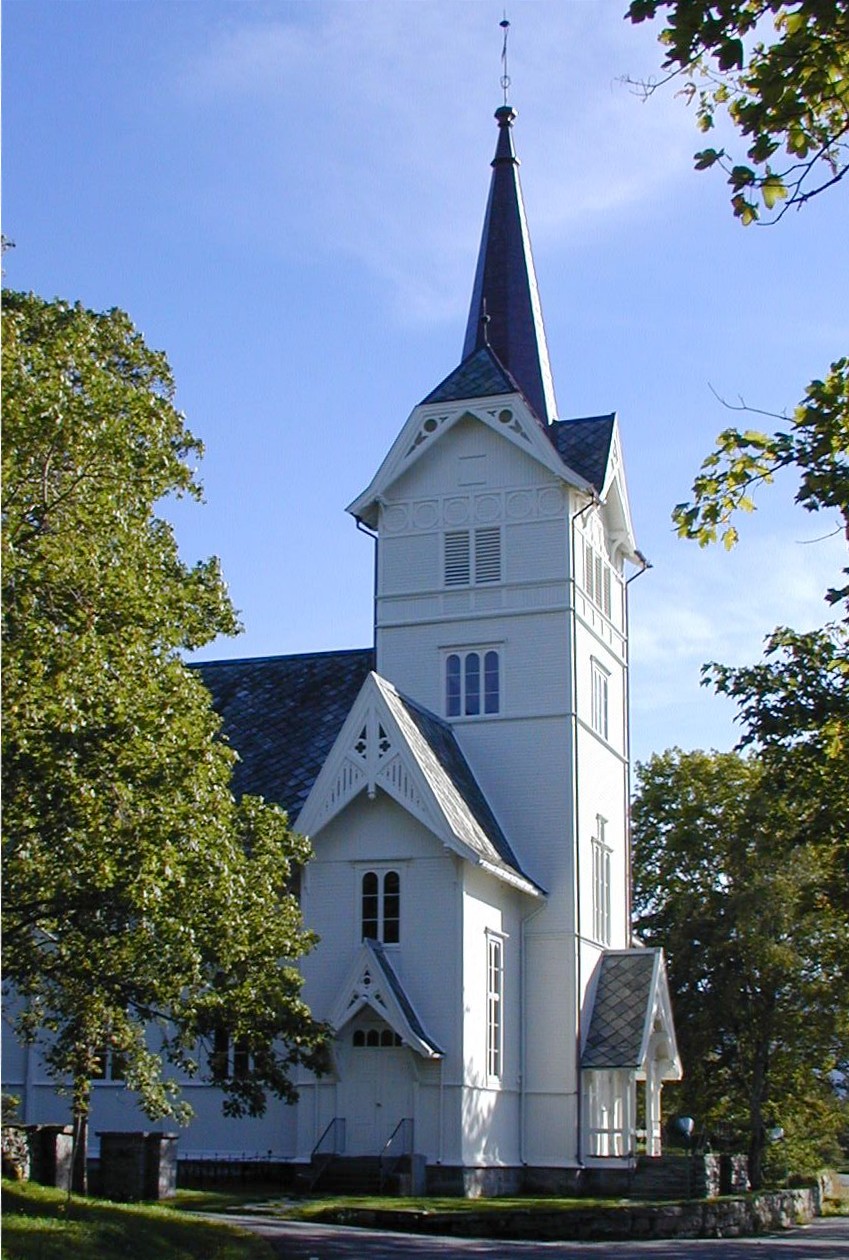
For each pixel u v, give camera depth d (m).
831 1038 60.09
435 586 49.16
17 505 23.75
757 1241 37.34
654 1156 44.28
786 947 58.31
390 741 42.38
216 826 25.66
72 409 24.17
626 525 53.00
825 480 18.11
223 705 50.72
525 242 54.62
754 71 15.22
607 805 50.56
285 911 30.66
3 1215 24.56
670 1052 49.41
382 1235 31.70
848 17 14.09
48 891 24.80
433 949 41.56
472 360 50.16
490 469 49.25
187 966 27.16
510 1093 44.09
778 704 34.75
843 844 36.88
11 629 23.19
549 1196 43.59
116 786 23.75
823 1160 75.44
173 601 27.97
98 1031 29.06
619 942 50.97
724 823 62.75
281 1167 41.31
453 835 41.06
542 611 47.84
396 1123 40.75
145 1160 33.69
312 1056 32.81
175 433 29.50
